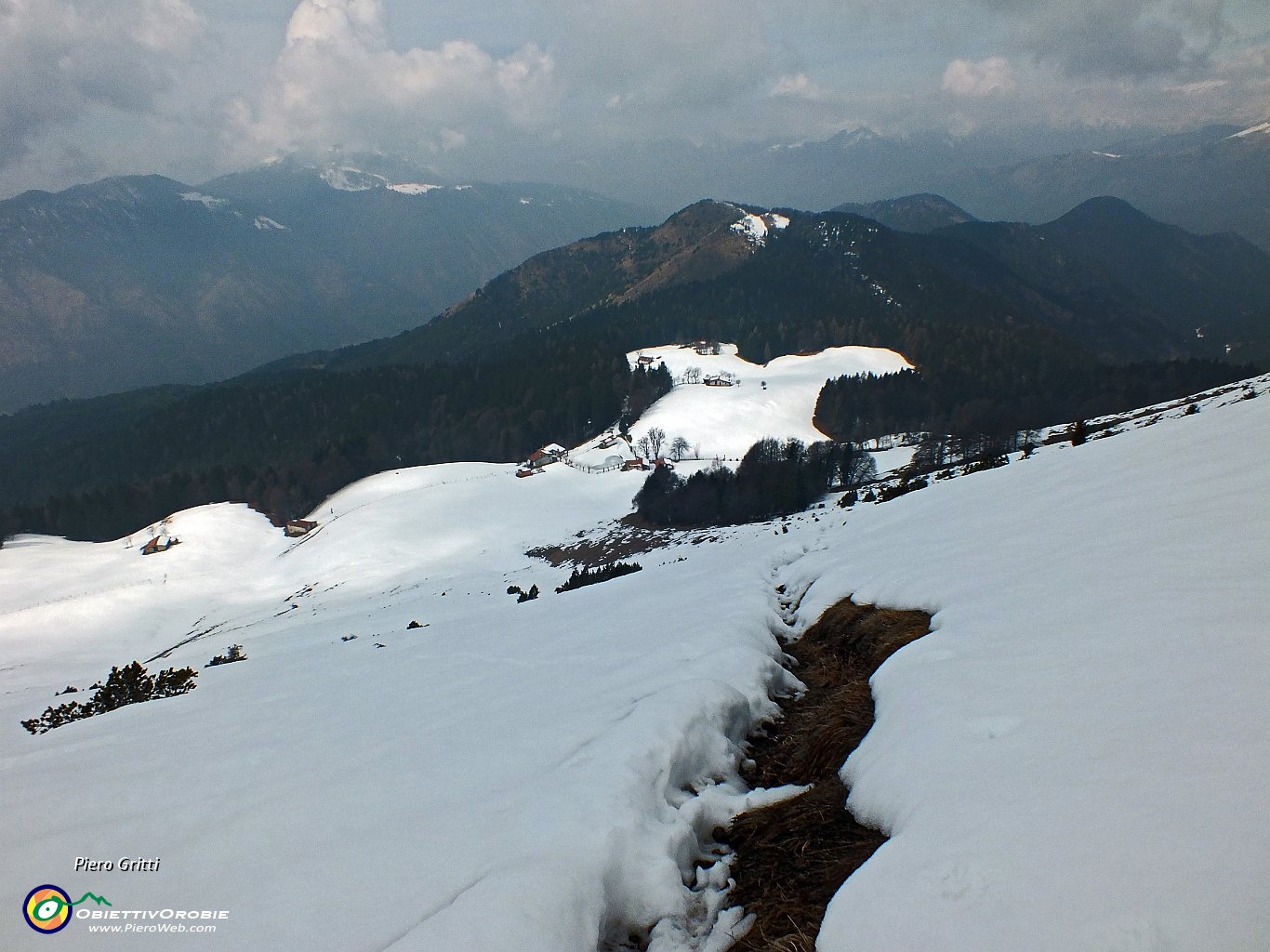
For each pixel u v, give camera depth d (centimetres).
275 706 1141
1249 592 566
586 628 1436
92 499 12975
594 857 479
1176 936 271
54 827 649
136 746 925
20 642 6781
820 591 1287
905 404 15012
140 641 6900
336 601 6900
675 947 455
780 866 518
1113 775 386
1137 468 1259
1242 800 323
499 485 10675
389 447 16412
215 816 624
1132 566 747
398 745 770
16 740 1198
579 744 669
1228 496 880
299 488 12438
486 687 1040
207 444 18175
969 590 911
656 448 12388
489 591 5628
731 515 8162
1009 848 366
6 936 461
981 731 515
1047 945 297
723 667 850
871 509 2180
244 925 444
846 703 750
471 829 526
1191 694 439
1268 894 269
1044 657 598
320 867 503
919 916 353
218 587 8456
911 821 450
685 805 593
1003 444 8638
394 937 411
